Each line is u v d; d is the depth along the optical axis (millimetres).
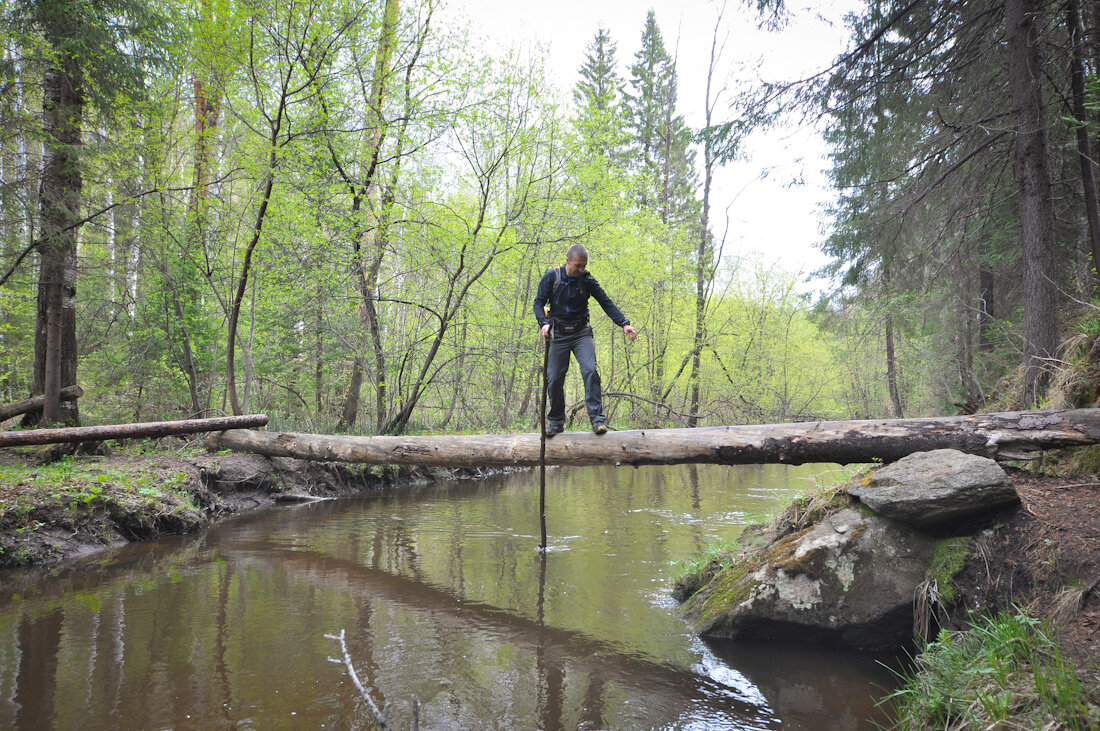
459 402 15398
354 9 10148
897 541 3930
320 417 14117
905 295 10469
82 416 13133
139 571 5527
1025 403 7012
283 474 9711
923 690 2809
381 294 12875
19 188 8953
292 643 3904
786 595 4000
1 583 5113
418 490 10906
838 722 2982
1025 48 7332
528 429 14586
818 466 13914
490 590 5078
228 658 3650
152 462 8430
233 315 10172
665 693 3295
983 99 8344
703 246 18750
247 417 9039
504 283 14266
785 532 4746
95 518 6441
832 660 3750
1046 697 2295
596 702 3174
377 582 5285
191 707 3037
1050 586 3268
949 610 3559
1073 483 4055
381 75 10891
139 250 11297
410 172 11539
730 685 3398
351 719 2939
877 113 8547
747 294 24375
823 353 27359
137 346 12703
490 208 12578
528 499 9773
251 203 10609
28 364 16234
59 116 9023
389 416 12688
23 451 8562
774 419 22219
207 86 10117
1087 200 8133
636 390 18906
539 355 13664
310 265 11000
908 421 5109
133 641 3904
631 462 6004
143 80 9930
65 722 2873
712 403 19547
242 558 6039
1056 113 8008
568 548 6445
